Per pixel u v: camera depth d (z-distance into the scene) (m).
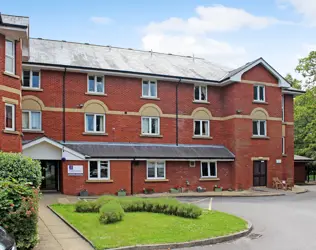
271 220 14.74
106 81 25.14
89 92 24.50
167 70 27.83
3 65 16.84
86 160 22.62
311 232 12.55
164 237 10.75
